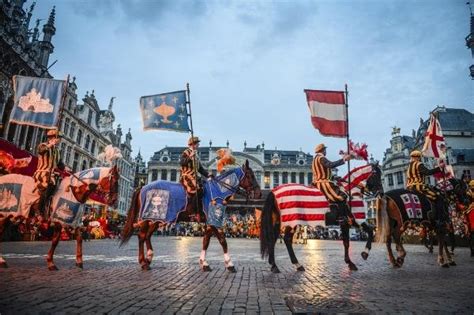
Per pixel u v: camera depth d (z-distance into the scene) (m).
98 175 7.20
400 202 7.98
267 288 4.92
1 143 15.46
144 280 5.50
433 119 10.32
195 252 12.77
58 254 10.25
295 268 7.55
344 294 4.53
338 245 22.84
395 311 3.65
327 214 7.16
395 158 58.88
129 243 19.39
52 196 6.89
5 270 6.30
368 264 8.81
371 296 4.43
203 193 7.22
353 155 7.15
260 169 85.75
